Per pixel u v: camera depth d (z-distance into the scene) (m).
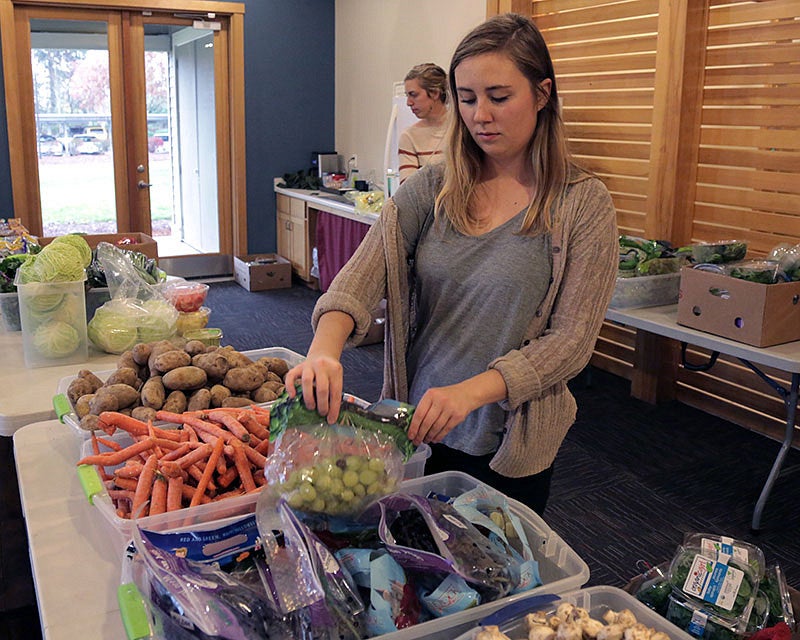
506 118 1.38
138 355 1.83
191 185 6.98
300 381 1.19
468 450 1.58
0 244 2.91
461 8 5.47
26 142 6.27
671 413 4.19
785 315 2.87
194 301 2.43
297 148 7.27
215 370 1.75
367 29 6.66
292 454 1.14
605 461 3.62
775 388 2.95
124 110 6.55
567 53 4.79
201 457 1.41
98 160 6.55
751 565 1.20
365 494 1.13
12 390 2.03
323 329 1.42
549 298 1.47
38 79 6.21
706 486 3.39
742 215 3.92
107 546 1.32
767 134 3.73
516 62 1.34
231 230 7.25
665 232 4.13
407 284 1.60
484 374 1.33
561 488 3.36
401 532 1.14
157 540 1.10
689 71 3.97
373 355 5.13
